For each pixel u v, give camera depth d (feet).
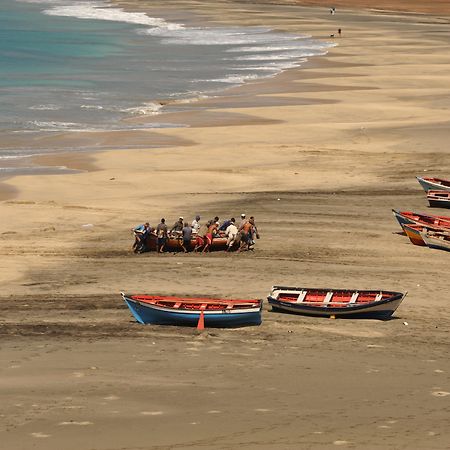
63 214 388.37
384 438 160.25
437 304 281.95
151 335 240.32
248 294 286.05
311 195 426.92
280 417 171.94
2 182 436.76
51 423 167.53
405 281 306.35
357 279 305.73
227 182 448.65
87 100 649.61
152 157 492.54
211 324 251.80
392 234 369.50
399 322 260.83
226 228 351.25
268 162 487.20
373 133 554.05
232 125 576.20
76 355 217.15
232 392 188.65
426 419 172.35
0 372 201.77
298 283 299.38
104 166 473.26
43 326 247.70
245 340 237.04
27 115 589.32
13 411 174.09
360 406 180.34
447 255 344.69
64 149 505.66
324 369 209.15
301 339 239.30
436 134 550.77
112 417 171.12
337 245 350.02
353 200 419.74
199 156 497.05
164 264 323.78
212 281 300.81
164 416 172.04
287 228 371.97
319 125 575.79
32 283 297.94
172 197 419.74
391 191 436.76
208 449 155.02
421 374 207.72
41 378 197.06
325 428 165.58
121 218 386.11
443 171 472.03
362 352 226.79
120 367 206.59
